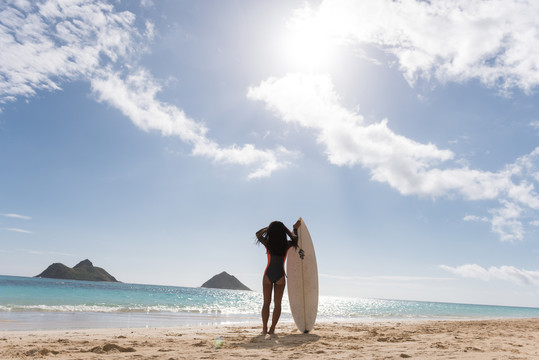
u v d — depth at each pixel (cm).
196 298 4609
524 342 482
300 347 394
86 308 1638
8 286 4012
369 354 338
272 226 548
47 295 2914
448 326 891
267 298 539
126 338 539
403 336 548
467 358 312
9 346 418
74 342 471
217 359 312
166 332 677
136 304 2356
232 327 818
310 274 632
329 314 2130
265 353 346
